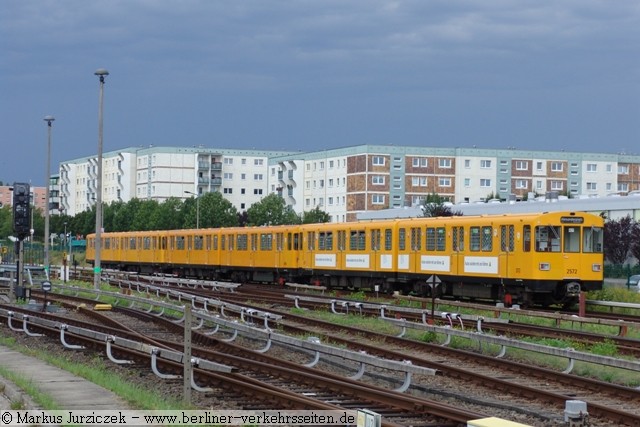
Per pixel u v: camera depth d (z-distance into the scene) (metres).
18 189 46.00
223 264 69.00
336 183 139.00
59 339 29.64
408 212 84.81
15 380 18.36
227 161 165.38
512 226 41.84
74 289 49.81
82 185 196.62
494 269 42.75
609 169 141.62
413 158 133.50
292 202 147.38
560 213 40.94
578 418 13.76
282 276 62.09
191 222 125.38
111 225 144.88
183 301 44.94
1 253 90.94
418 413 16.91
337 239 55.25
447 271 45.81
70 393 17.53
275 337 25.25
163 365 22.72
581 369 23.73
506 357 26.22
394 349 27.80
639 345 27.89
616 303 40.16
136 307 43.81
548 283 40.59
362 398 18.31
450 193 135.00
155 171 162.50
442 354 26.45
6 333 31.72
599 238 41.56
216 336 31.53
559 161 139.75
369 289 53.03
